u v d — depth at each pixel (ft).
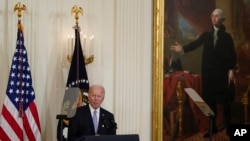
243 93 22.13
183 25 21.77
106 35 20.94
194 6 21.95
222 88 21.99
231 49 22.16
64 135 17.16
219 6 22.17
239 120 22.04
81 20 20.54
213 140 21.76
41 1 20.03
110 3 21.11
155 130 21.17
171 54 21.56
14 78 17.75
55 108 19.98
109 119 16.53
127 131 20.89
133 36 21.17
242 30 22.25
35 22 19.83
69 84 18.95
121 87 20.92
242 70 22.16
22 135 17.57
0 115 18.76
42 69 19.88
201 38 21.94
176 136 21.43
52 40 20.10
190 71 21.74
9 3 19.47
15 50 18.12
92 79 20.58
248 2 22.22
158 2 21.40
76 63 19.12
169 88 21.45
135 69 21.12
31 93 18.06
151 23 21.53
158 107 21.22
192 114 21.59
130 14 21.21
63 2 20.40
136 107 21.07
